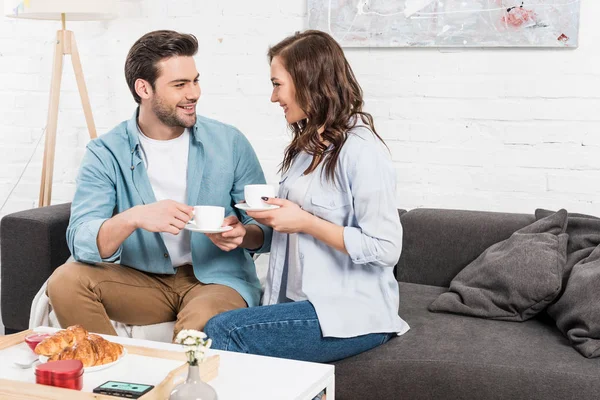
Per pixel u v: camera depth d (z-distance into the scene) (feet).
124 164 7.76
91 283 7.20
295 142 7.16
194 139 7.89
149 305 7.64
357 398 6.77
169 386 4.89
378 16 10.07
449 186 10.16
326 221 6.75
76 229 7.36
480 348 6.82
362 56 10.30
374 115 10.34
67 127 11.76
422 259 8.91
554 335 7.22
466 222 8.79
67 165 11.84
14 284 9.03
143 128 7.85
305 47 6.84
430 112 10.12
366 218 6.70
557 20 9.39
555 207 9.77
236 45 10.92
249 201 6.61
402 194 10.36
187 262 7.84
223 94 11.07
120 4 11.28
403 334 7.19
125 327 7.70
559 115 9.61
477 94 9.89
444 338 7.08
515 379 6.35
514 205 9.92
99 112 11.58
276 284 7.21
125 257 7.73
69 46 10.64
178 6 11.09
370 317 6.81
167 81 7.45
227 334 6.43
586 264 7.46
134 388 4.88
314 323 6.61
